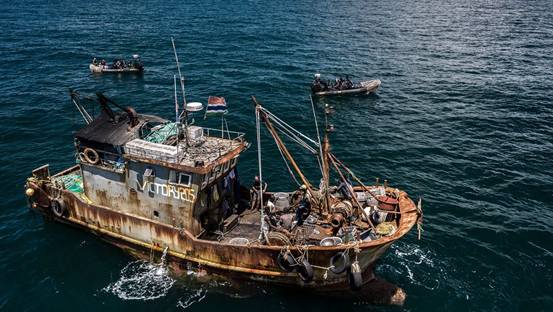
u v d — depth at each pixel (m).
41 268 24.23
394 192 25.06
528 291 23.20
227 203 25.02
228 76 60.75
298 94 54.44
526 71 66.75
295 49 78.56
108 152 23.72
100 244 26.05
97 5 132.12
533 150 40.03
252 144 39.88
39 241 26.22
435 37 93.31
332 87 55.28
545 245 26.91
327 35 92.81
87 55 71.38
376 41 87.81
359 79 62.25
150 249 24.03
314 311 21.61
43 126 42.38
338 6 142.62
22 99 49.47
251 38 87.00
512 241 27.19
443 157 38.50
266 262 21.64
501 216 29.83
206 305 21.81
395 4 152.00
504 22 116.12
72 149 37.91
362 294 22.28
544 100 53.34
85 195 25.81
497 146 40.81
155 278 23.48
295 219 23.66
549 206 31.30
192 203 22.31
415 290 23.03
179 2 143.50
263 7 135.50
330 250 20.52
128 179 23.62
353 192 23.97
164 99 51.50
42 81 56.84
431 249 26.17
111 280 23.39
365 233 22.39
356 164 37.00
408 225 21.69
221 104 23.14
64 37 84.44
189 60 69.50
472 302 22.34
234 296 22.36
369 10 135.38
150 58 70.81
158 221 23.72
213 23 104.44
